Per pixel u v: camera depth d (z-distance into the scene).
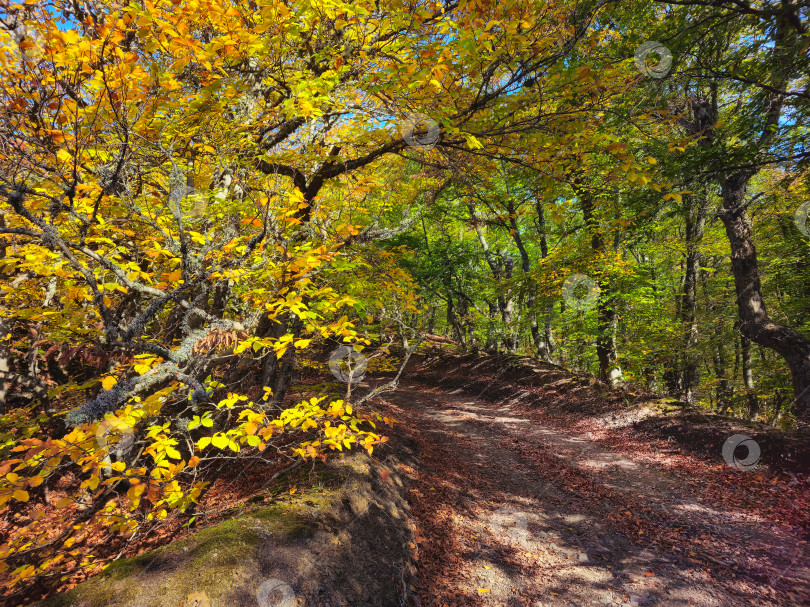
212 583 2.87
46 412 5.85
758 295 9.20
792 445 7.33
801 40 3.65
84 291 2.66
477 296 21.41
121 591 2.76
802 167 7.13
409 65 3.03
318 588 3.38
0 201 3.07
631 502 6.86
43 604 2.67
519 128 3.63
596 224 11.48
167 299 2.23
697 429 9.15
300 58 4.63
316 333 3.09
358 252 4.91
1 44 2.43
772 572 4.82
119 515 2.81
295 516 4.06
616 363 13.03
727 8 3.93
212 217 3.56
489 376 17.69
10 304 5.55
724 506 6.50
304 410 3.17
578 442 10.35
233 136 3.86
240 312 5.21
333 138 6.23
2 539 4.05
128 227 3.45
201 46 2.60
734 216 9.41
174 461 4.30
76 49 2.16
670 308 14.35
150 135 3.13
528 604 4.45
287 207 2.91
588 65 3.25
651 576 4.92
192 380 2.28
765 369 13.22
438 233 17.94
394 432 8.65
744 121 7.24
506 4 2.76
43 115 2.34
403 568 4.52
